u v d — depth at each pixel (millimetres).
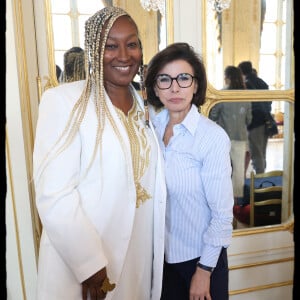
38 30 1276
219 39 1459
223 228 912
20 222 1266
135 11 1368
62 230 770
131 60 861
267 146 1597
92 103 852
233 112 1527
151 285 1046
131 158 870
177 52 916
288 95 1550
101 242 840
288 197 1660
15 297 1305
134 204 881
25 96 1229
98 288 831
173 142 964
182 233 1001
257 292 1688
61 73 1321
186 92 921
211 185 910
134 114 963
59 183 789
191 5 1406
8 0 1138
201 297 929
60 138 799
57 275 840
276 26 1506
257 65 1511
